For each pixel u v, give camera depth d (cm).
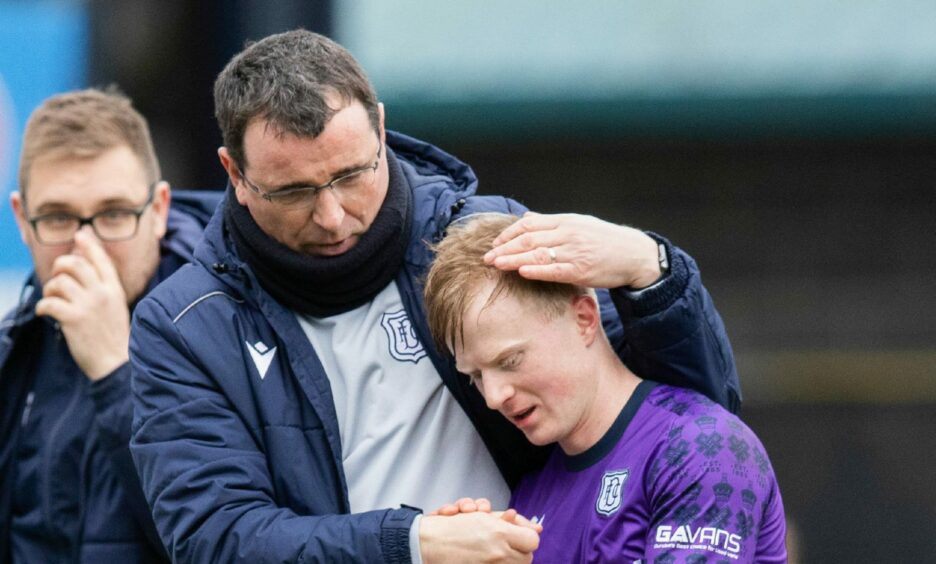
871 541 2914
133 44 2364
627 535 988
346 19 2888
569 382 998
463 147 3005
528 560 972
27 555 1243
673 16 3027
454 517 979
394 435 1069
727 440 984
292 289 1055
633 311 1020
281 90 992
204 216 1354
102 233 1258
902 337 3059
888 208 3077
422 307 1070
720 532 961
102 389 1202
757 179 3077
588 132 2973
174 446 1031
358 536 979
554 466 1055
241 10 2130
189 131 2394
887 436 3002
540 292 991
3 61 2116
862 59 2962
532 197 3020
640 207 3062
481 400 1070
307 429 1056
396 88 2928
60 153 1249
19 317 1270
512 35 3008
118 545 1213
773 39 3000
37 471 1241
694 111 2952
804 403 3014
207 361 1046
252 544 991
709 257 3078
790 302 3075
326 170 1000
